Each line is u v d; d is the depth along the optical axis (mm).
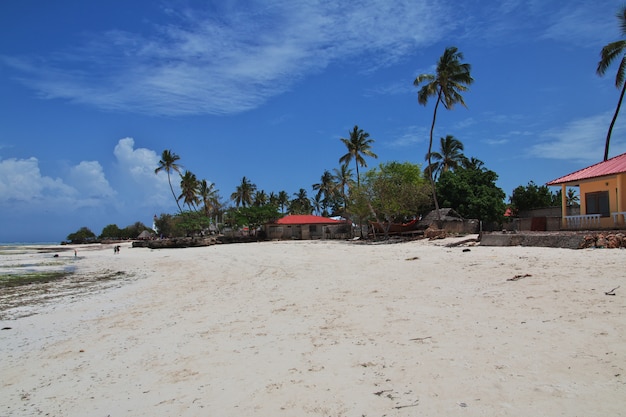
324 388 5379
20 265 35844
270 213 61250
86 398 5785
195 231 71875
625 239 15039
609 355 5457
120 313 12016
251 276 18547
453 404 4617
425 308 9172
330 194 87062
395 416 4484
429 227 36188
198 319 10203
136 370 6766
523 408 4371
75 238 112188
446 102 38688
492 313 8141
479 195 46312
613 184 21125
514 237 20000
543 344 6129
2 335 10180
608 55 28078
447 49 37781
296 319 9367
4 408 5652
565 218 22000
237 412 4910
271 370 6199
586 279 9867
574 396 4520
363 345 7004
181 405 5250
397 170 48281
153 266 29000
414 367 5797
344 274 16031
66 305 14164
